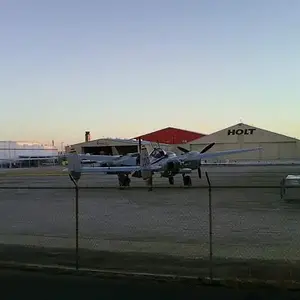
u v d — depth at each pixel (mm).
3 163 77875
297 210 16062
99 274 7848
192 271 8016
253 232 11875
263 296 6559
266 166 66188
